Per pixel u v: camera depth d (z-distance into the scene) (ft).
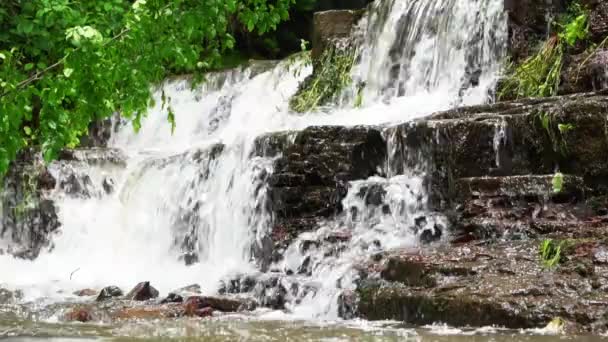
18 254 41.75
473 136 28.94
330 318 23.32
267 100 52.19
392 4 46.29
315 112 46.85
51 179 44.47
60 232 42.88
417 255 24.04
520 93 36.76
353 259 26.50
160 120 56.39
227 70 56.39
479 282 21.49
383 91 45.24
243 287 27.89
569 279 20.77
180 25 23.70
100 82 23.91
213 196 36.99
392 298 22.31
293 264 29.43
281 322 22.22
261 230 33.45
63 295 30.58
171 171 40.06
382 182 30.07
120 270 37.52
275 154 34.32
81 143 57.31
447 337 18.71
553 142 28.40
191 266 36.01
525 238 25.18
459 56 41.29
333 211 31.48
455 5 42.11
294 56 53.47
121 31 23.98
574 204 26.86
